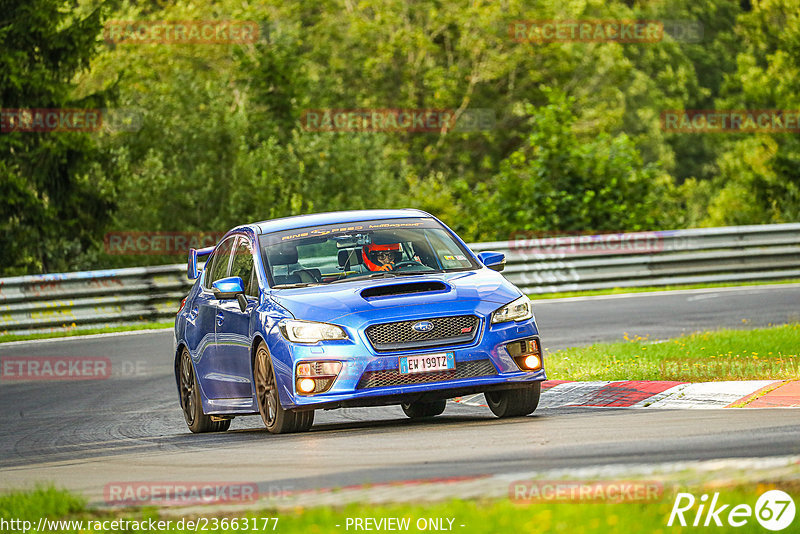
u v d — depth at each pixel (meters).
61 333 75.44
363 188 154.88
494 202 119.31
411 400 32.72
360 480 23.94
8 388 55.47
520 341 33.44
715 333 52.50
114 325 78.19
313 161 154.12
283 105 174.75
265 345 33.91
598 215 114.31
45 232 125.19
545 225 114.38
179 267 80.81
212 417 38.72
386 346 32.41
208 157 139.12
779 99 192.12
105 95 128.50
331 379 32.25
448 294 33.38
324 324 32.66
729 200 195.38
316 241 36.38
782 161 182.88
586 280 86.38
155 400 48.84
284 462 27.80
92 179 130.25
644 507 18.42
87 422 43.69
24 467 32.69
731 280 87.88
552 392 39.88
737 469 20.62
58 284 76.62
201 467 28.33
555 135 116.94
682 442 26.36
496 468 24.25
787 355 43.69
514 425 31.94
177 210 135.62
